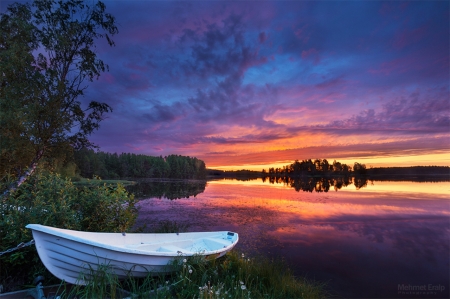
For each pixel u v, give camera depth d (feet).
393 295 18.38
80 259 12.41
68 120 22.57
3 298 11.56
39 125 21.21
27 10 22.20
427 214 48.96
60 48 22.61
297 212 48.75
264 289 15.62
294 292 16.48
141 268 13.87
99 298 11.30
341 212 50.08
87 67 23.85
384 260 25.38
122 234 16.20
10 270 13.67
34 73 21.47
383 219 44.21
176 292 13.05
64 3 23.11
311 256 25.79
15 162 20.08
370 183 169.37
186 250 16.63
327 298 17.63
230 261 17.60
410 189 108.99
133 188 106.22
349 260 25.09
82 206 18.21
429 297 18.08
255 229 34.91
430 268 23.58
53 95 21.93
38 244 11.59
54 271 12.07
